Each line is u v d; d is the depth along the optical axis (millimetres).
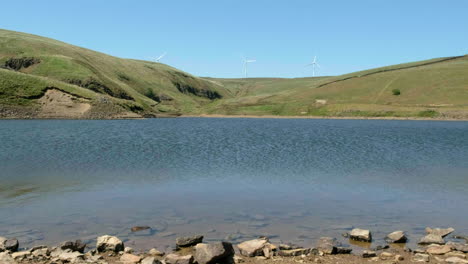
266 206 18156
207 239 13516
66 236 13727
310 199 19594
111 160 32750
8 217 15953
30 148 40406
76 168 28281
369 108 155375
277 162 32594
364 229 14625
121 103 146375
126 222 15492
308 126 97938
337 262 11273
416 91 178250
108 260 11289
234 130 80000
